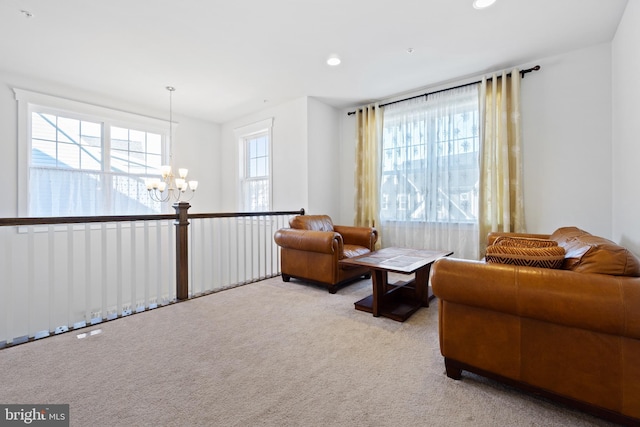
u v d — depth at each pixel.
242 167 5.52
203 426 1.25
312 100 4.47
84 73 3.58
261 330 2.21
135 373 1.64
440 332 1.64
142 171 4.81
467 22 2.58
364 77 3.73
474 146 3.67
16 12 2.40
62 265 3.81
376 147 4.50
